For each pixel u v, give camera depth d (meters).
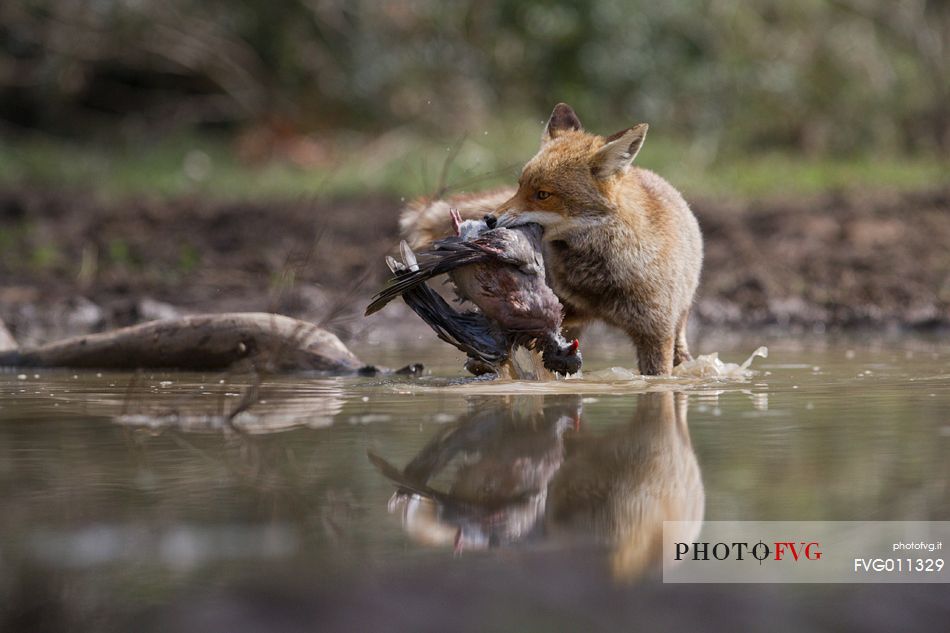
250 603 5.25
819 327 19.00
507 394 10.98
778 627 5.04
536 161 12.10
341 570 5.66
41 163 40.31
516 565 5.77
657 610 5.24
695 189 32.50
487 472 7.53
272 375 12.67
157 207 31.34
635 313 12.44
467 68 40.53
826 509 6.61
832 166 37.41
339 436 8.75
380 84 40.53
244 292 21.12
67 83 42.69
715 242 25.17
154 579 5.52
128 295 21.16
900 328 18.73
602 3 40.38
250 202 32.12
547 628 4.98
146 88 45.66
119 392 11.30
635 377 12.31
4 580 5.52
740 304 20.12
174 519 6.49
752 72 40.84
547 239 12.24
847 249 24.14
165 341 13.21
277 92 42.50
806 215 27.98
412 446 8.35
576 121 13.62
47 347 13.73
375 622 5.01
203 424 9.34
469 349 11.33
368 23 41.28
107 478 7.43
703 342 16.59
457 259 10.75
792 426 9.02
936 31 41.53
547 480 7.32
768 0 43.38
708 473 7.43
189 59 42.66
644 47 40.78
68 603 5.26
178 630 4.93
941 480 7.20
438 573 5.64
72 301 20.00
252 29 42.53
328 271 22.61
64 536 6.20
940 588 5.56
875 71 41.72
